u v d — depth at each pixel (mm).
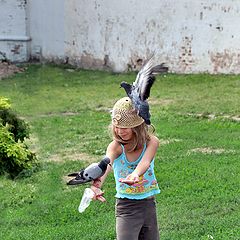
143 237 6504
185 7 22406
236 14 21547
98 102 19562
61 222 9258
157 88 20625
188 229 8531
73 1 25984
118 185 6387
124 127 6180
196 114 17031
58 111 18703
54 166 12547
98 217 9320
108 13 24500
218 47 22031
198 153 12961
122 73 24172
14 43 28000
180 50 22734
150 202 6449
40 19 27688
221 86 20391
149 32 23391
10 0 27750
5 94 21406
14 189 10797
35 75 24969
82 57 26031
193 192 10242
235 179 10828
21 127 12578
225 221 8750
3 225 9266
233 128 15328
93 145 14422
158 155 12867
